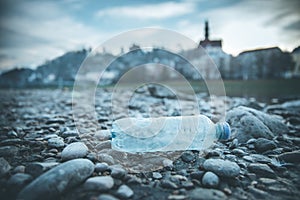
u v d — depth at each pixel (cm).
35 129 52
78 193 24
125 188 25
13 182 25
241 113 46
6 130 51
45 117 65
